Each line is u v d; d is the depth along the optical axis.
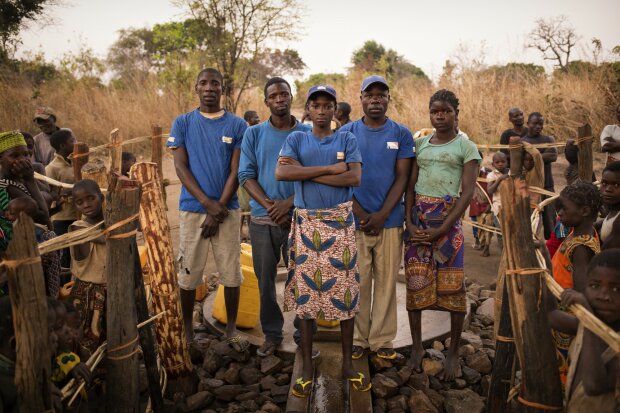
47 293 3.56
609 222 3.28
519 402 2.44
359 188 3.83
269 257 3.92
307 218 3.34
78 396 2.76
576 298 2.06
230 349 4.05
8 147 3.50
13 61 17.52
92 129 14.95
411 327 3.91
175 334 3.53
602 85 12.86
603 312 2.12
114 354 2.78
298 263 3.38
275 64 21.34
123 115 15.16
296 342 3.97
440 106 3.69
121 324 2.77
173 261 3.54
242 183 3.95
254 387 3.70
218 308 4.46
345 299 3.35
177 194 10.63
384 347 3.94
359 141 3.82
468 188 3.69
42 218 3.68
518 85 14.44
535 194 5.75
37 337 2.13
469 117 14.33
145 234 3.48
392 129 3.83
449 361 3.82
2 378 2.28
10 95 14.93
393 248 3.86
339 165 3.28
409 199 3.90
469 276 6.22
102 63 17.48
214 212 4.01
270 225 3.89
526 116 13.55
